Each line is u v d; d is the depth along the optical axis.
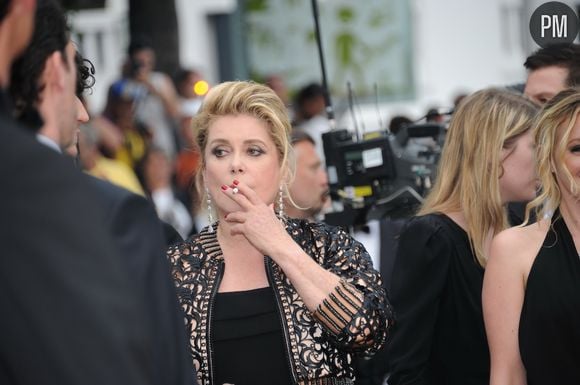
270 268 7.75
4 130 4.80
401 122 13.90
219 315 7.59
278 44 31.12
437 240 8.99
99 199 5.58
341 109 22.98
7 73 5.29
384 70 32.69
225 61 32.53
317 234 7.96
